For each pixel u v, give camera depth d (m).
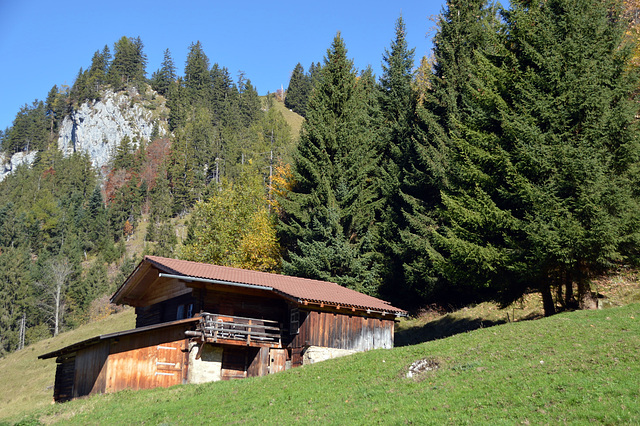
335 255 37.72
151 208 149.25
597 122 23.91
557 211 22.81
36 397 39.06
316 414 15.82
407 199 37.69
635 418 11.45
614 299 27.14
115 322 56.88
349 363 21.14
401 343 34.59
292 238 43.19
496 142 26.66
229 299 26.95
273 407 17.45
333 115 42.53
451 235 27.44
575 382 13.87
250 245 44.31
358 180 41.06
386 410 14.84
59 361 31.55
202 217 51.00
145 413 19.34
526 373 15.26
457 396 14.76
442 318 35.94
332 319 26.84
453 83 38.25
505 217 24.78
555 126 24.48
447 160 35.44
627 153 23.62
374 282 38.62
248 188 50.91
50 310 96.62
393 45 49.62
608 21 27.05
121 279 101.50
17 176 196.88
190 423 17.33
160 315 30.45
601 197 22.38
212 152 157.12
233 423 16.53
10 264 97.50
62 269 97.75
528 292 32.91
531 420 12.41
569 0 26.03
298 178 41.34
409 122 42.06
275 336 26.88
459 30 39.09
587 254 22.42
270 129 160.25
